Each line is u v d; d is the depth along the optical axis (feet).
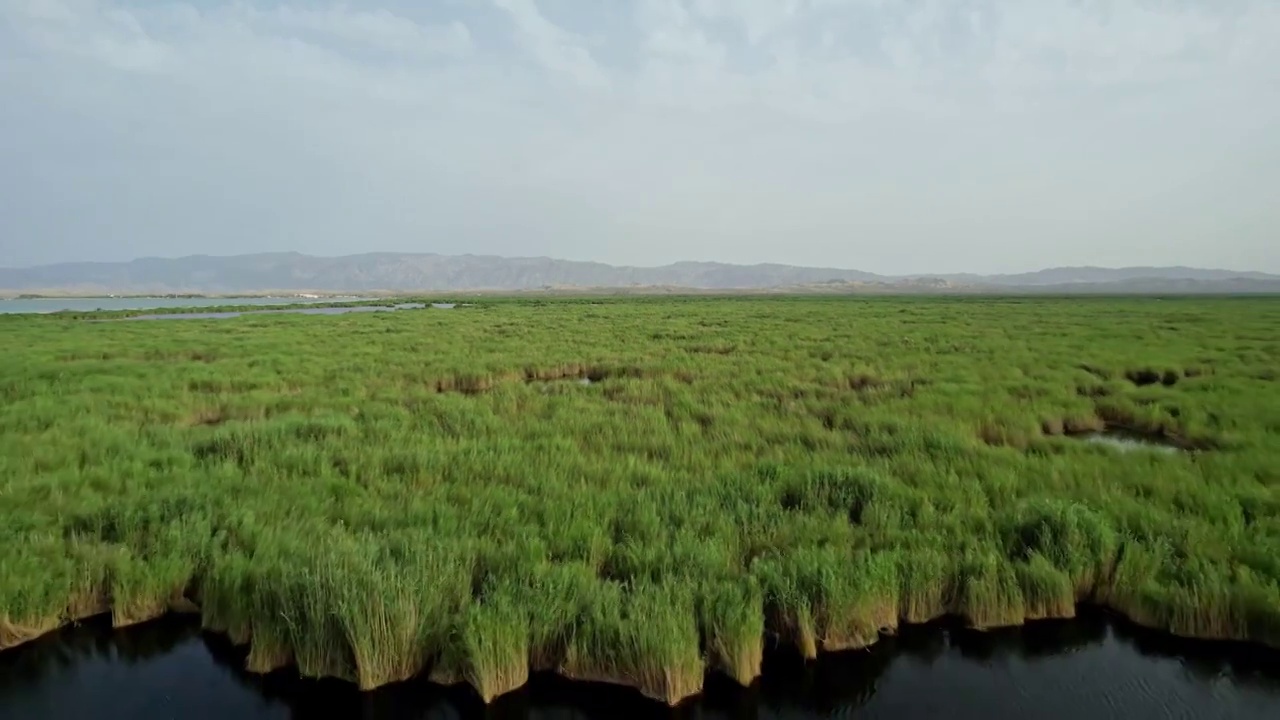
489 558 18.94
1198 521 20.84
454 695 15.37
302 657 15.74
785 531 21.03
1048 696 15.34
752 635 15.72
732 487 24.57
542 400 44.24
